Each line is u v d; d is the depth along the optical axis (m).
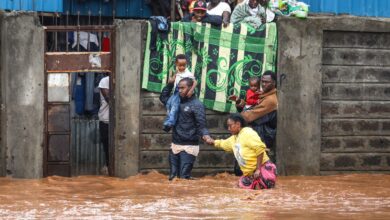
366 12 18.34
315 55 16.36
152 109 16.02
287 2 16.80
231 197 13.22
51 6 17.17
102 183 14.92
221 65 16.14
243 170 14.27
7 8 16.95
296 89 16.33
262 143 14.10
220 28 16.14
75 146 17.81
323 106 16.52
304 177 16.14
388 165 16.78
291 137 16.33
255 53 16.23
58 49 18.16
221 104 16.14
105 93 16.69
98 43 18.39
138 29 15.86
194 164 16.14
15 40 15.61
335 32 16.48
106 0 18.53
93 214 11.68
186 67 15.74
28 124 15.71
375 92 16.70
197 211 11.88
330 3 18.23
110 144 15.98
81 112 18.52
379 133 16.75
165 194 13.55
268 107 15.65
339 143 16.59
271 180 14.17
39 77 15.70
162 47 15.97
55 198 13.19
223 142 14.50
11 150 15.70
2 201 12.86
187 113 14.98
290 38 16.28
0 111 15.67
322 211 11.98
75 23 18.58
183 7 17.64
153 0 18.36
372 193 13.91
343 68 16.56
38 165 15.75
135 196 13.36
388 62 16.75
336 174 16.61
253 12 16.62
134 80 15.88
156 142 16.06
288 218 11.37
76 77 18.41
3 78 15.64
